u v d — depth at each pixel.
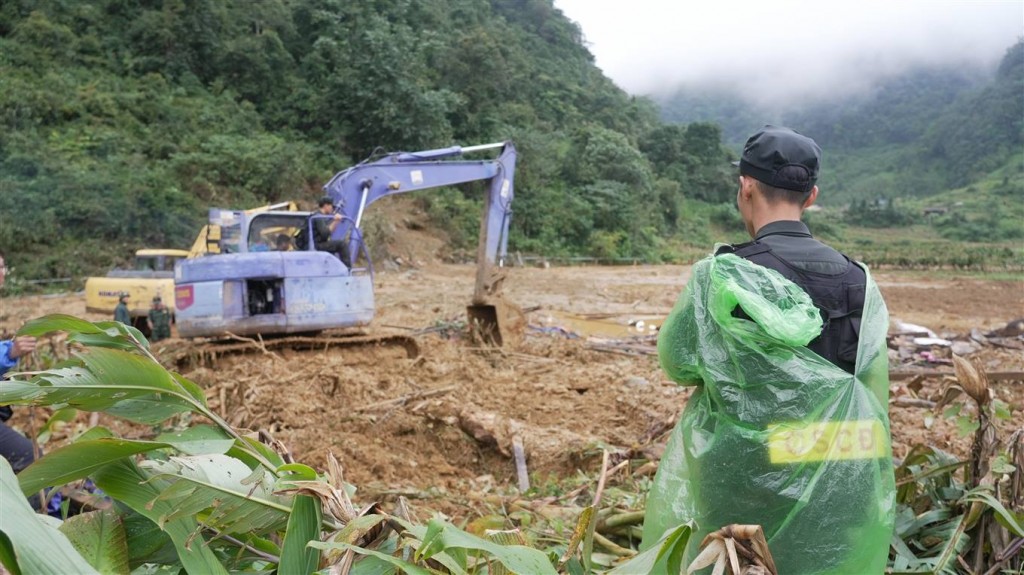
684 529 1.69
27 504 1.26
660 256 52.75
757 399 1.92
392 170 12.54
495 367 10.55
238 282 10.44
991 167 132.38
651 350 12.05
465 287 27.30
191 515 1.81
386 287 27.06
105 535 1.75
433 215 42.47
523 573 1.64
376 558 1.74
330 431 6.93
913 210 102.69
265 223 12.05
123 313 13.51
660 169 83.25
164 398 2.05
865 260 48.00
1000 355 11.77
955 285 31.83
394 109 48.31
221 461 1.91
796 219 2.21
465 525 3.81
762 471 1.91
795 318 1.88
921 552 3.02
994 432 3.06
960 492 3.19
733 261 2.01
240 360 10.29
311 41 56.16
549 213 49.53
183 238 33.53
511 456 6.59
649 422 7.40
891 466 2.04
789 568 1.91
